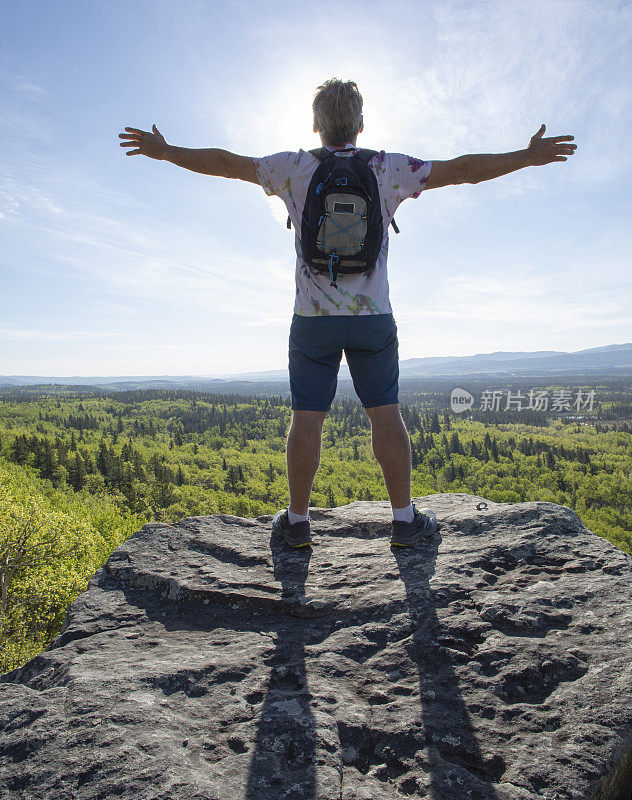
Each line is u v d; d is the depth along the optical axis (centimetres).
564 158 244
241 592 236
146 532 309
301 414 254
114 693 165
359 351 253
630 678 164
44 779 130
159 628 223
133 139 249
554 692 165
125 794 124
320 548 288
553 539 264
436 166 240
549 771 137
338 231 223
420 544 278
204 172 248
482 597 219
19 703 159
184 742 145
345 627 211
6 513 2270
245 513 9312
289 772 135
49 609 2422
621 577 223
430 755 145
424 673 179
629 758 145
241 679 180
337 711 161
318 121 243
